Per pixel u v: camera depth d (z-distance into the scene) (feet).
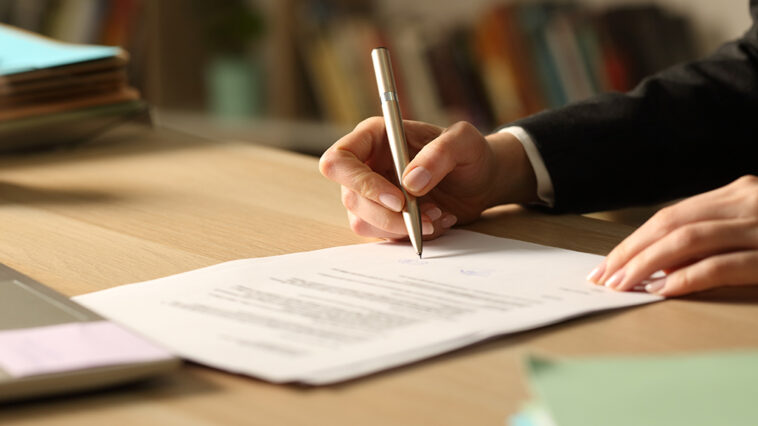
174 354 1.65
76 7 8.08
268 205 3.18
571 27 7.26
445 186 2.90
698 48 7.14
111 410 1.48
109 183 3.53
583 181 3.10
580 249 2.63
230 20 8.90
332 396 1.54
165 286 2.16
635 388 1.38
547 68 7.38
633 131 3.20
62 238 2.71
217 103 8.98
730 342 1.82
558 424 1.26
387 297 2.06
